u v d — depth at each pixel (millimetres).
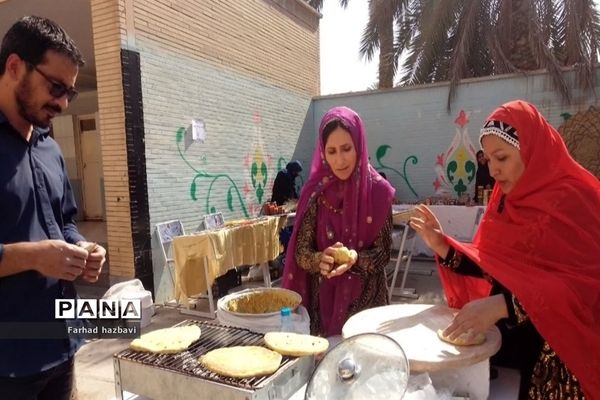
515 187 1386
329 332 1678
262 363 1041
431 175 8320
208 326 1366
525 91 7473
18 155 1322
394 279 5098
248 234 4875
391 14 9273
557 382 1270
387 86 9758
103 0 4516
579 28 6988
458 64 7762
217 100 6102
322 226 1769
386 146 8656
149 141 4867
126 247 4699
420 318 1386
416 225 1624
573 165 1391
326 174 1785
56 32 1272
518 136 1337
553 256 1272
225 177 6285
